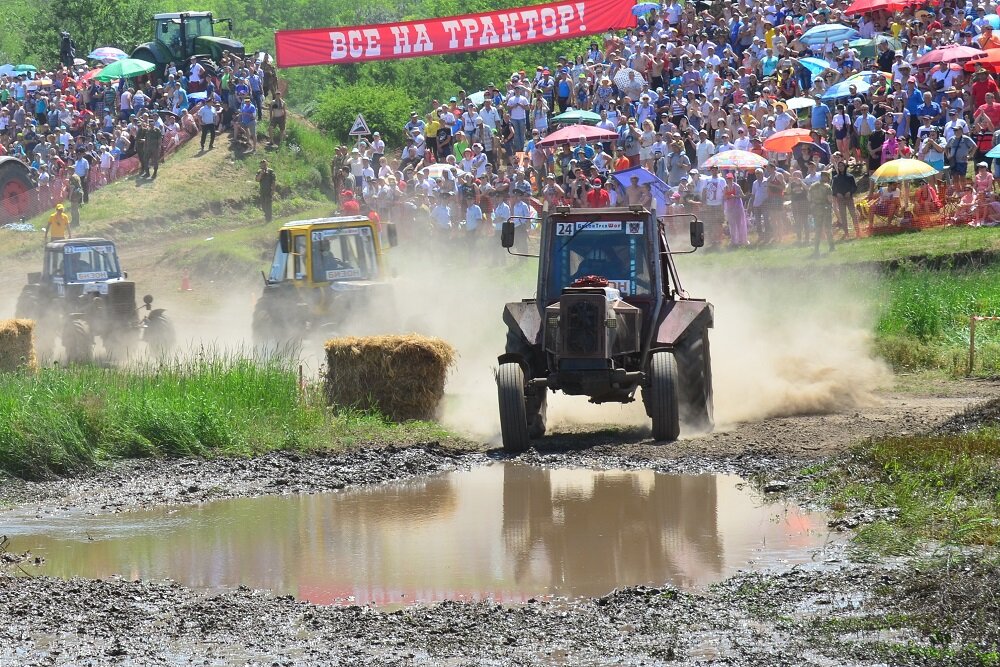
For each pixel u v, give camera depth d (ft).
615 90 161.07
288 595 41.96
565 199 137.39
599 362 66.54
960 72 134.82
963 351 94.68
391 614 39.60
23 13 412.16
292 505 56.13
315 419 73.31
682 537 48.49
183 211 189.98
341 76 287.48
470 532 50.44
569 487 58.18
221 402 71.97
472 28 169.58
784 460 60.95
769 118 137.80
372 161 171.83
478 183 143.95
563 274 71.82
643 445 67.05
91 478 61.98
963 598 38.06
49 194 194.59
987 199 122.42
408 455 65.87
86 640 37.70
